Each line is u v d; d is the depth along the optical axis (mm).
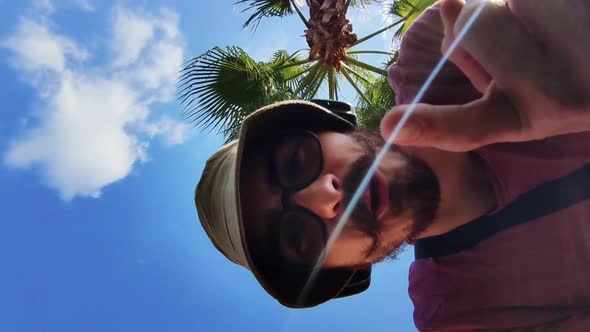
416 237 378
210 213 492
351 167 375
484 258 352
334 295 441
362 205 365
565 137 284
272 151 406
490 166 330
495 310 347
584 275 296
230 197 398
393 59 1586
